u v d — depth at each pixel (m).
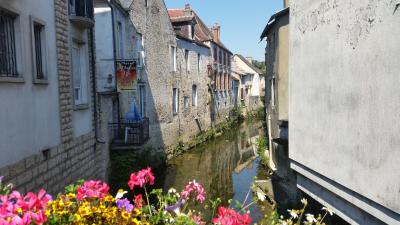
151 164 15.87
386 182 4.93
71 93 8.36
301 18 7.81
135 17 16.55
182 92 23.81
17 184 5.74
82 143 9.08
